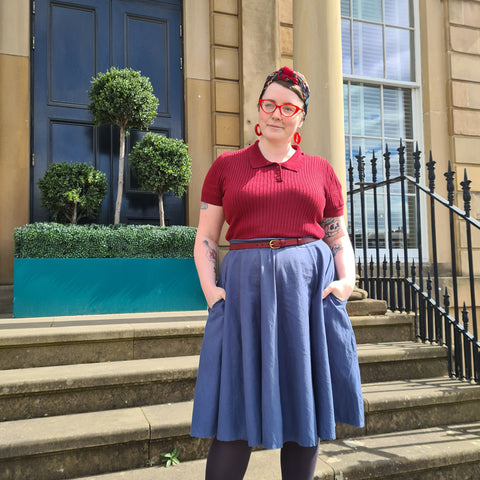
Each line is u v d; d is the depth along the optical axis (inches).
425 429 95.0
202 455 81.2
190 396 94.3
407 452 82.6
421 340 123.1
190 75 192.4
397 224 223.5
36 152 171.6
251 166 56.2
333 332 55.2
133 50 188.2
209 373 53.2
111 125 181.9
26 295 133.8
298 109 55.9
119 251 143.9
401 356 108.7
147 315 135.8
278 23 199.6
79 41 181.0
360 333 120.3
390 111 228.5
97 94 160.6
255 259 53.4
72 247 138.9
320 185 57.8
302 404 50.7
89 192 156.4
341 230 61.8
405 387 101.5
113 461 76.3
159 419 81.7
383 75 228.4
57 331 100.0
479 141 229.0
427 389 99.8
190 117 191.3
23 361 96.4
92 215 171.2
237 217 55.4
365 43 226.4
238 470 53.4
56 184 151.9
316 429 51.8
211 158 193.2
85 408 87.0
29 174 169.2
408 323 124.9
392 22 232.4
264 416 49.6
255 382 51.2
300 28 150.3
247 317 52.2
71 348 100.0
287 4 204.1
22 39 170.1
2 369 94.7
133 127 168.1
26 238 134.7
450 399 97.3
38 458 72.6
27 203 166.2
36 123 172.6
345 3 224.4
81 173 156.7
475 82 230.8
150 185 161.8
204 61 195.2
